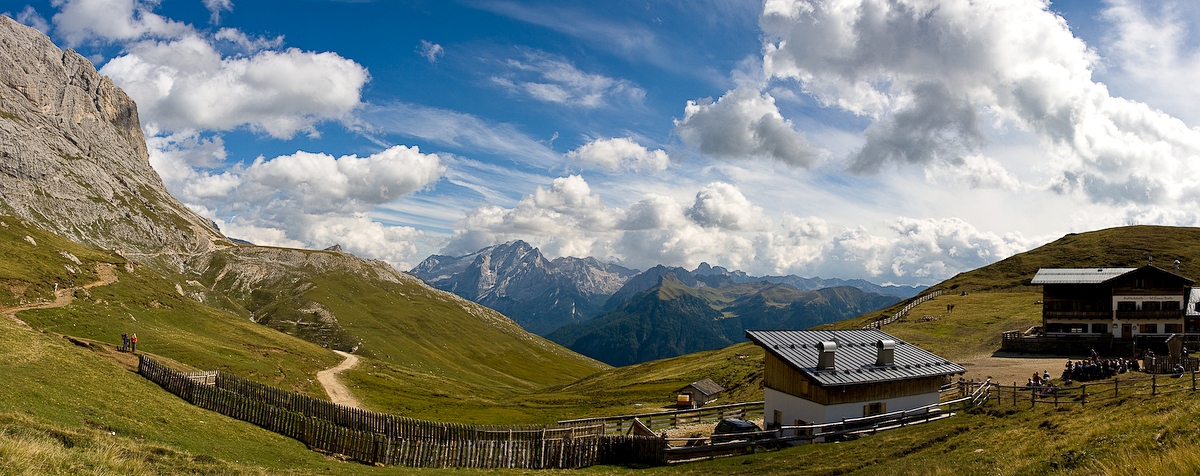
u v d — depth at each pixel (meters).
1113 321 96.06
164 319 127.00
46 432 28.17
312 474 37.53
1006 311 126.56
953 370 57.44
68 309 104.25
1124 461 23.59
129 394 48.59
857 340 60.88
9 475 19.58
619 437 50.22
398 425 57.94
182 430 42.81
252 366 99.56
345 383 115.19
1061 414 40.53
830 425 48.69
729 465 43.47
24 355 49.41
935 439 41.34
